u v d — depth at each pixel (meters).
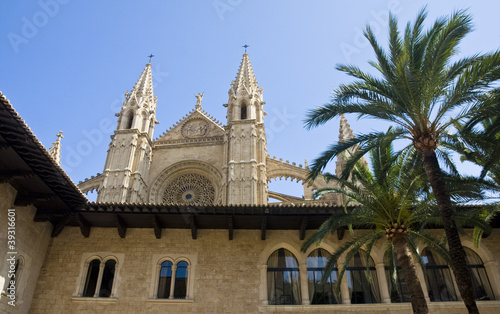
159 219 20.97
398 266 20.70
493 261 20.00
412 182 16.27
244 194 40.22
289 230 21.61
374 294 19.98
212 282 20.16
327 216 20.03
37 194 18.23
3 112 13.43
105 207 19.70
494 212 17.17
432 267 20.47
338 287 16.78
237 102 50.22
